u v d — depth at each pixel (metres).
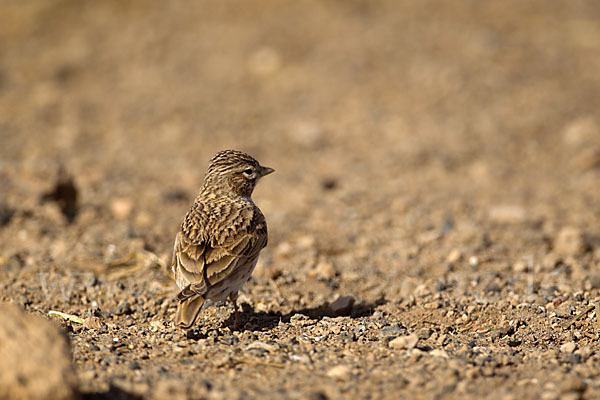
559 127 21.25
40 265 11.52
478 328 9.52
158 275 11.23
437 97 23.20
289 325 9.15
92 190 16.61
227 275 8.40
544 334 9.09
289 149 20.69
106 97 24.34
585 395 6.88
